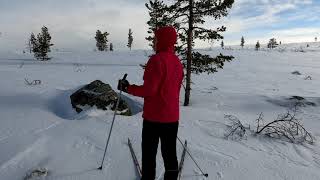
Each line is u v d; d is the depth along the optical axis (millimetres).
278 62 43906
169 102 3623
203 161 5078
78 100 8906
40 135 6273
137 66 31984
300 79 23359
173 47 3707
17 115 8016
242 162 5152
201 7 12141
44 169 4699
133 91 3553
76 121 7293
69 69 26469
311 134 7414
